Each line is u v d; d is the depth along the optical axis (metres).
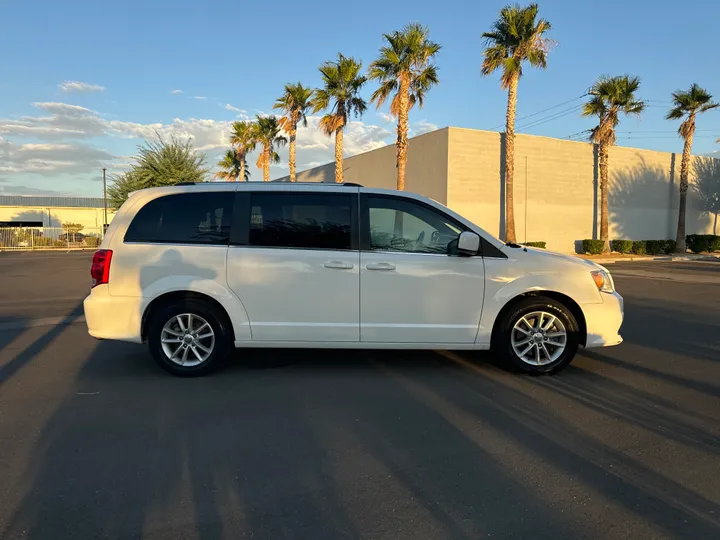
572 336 5.20
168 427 3.92
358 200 5.17
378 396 4.64
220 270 5.04
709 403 4.50
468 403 4.48
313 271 5.04
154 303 5.14
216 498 2.94
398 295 5.07
